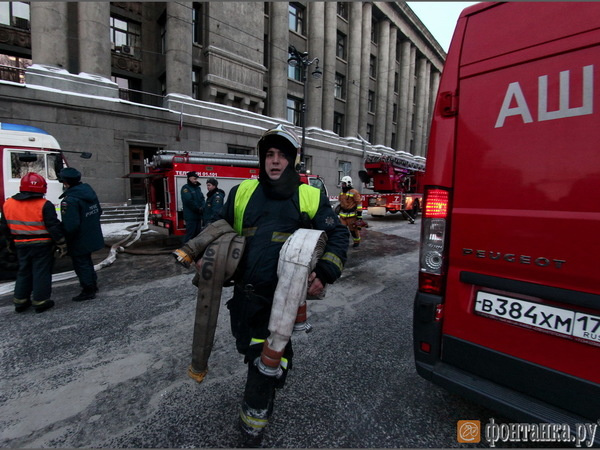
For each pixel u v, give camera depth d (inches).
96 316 131.0
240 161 321.1
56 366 94.1
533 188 55.0
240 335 66.4
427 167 68.9
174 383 85.6
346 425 70.4
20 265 132.7
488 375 61.4
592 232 49.0
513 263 57.3
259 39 685.3
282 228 61.7
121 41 600.1
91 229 146.9
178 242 305.9
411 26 1158.3
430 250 68.3
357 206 288.5
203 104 593.6
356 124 951.6
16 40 499.8
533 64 54.9
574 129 50.8
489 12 61.3
